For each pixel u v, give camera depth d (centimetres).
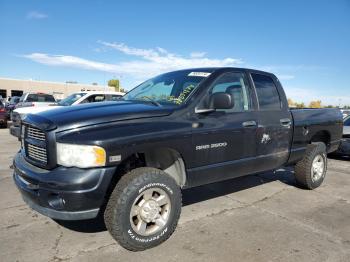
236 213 445
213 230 387
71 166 300
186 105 374
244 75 457
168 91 426
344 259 327
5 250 330
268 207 473
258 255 329
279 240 364
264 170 477
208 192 540
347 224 416
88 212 304
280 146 490
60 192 294
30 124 335
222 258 322
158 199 340
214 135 389
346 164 842
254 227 398
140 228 329
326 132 601
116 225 316
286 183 611
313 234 383
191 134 365
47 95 1644
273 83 501
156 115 348
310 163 550
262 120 455
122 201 315
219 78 417
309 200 512
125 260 315
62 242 349
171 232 353
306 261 321
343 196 539
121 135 313
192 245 348
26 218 411
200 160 379
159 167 376
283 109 501
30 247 337
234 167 420
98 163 301
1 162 746
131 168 362
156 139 334
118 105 372
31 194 316
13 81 5662
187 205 474
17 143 1083
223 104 366
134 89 493
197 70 443
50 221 402
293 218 432
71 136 301
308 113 552
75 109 350
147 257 321
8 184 559
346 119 994
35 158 334
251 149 440
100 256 322
